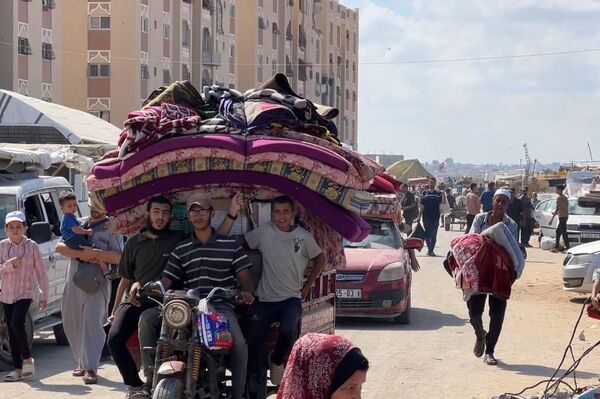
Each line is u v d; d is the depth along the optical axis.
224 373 7.48
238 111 8.16
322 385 3.96
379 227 17.09
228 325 7.23
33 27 49.50
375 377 11.53
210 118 8.34
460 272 12.36
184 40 68.44
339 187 7.96
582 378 11.59
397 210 16.91
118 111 60.75
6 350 12.05
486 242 12.30
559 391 9.97
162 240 7.95
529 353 13.34
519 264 12.31
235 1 79.50
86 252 11.27
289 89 8.77
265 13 84.44
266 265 7.91
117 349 7.74
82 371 11.70
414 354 13.16
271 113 8.12
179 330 7.04
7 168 13.76
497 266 12.22
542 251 35.00
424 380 11.37
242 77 81.50
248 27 81.38
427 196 30.80
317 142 8.14
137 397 7.33
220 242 7.68
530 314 17.45
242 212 8.13
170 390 6.77
